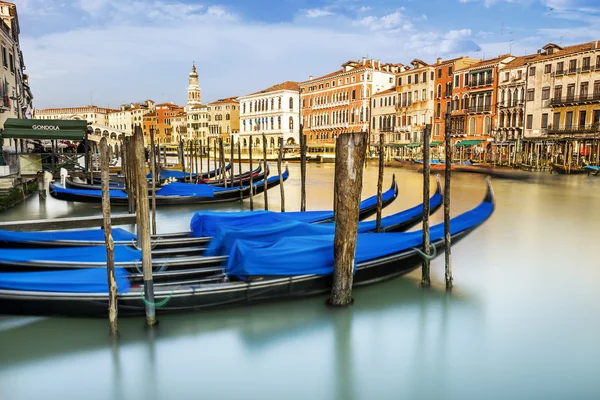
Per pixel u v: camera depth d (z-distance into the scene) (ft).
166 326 22.00
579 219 52.70
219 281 23.93
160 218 53.98
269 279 23.54
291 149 215.51
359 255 25.48
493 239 41.93
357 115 211.82
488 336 22.07
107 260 20.48
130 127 376.48
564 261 34.19
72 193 53.57
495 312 24.70
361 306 24.77
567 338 21.85
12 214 55.62
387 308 24.79
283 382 18.43
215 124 295.48
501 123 154.92
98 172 84.28
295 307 24.29
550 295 27.17
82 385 18.07
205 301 22.57
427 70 180.14
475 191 82.79
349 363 19.71
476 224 29.96
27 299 19.98
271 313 23.67
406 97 190.29
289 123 244.42
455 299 26.22
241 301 23.26
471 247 38.68
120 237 28.66
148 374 18.76
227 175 100.83
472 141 161.58
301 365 19.61
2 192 61.67
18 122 75.87
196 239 28.99
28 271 22.63
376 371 19.21
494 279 29.91
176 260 24.36
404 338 21.83
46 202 64.95
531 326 23.09
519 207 62.44
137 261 23.94
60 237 27.45
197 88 334.24
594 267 32.65
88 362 19.48
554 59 136.26
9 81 97.35
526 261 34.19
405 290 27.32
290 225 27.96
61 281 20.45
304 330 22.30
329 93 227.61
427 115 181.27
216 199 62.44
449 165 26.61
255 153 229.25
